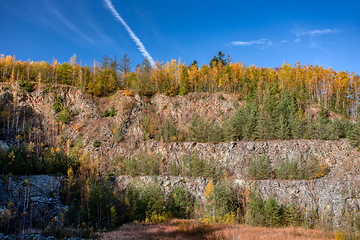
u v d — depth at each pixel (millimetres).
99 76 119000
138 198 57844
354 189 57781
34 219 47719
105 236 33500
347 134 77062
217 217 52375
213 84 114000
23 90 97750
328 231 39688
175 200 60875
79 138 89312
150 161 78625
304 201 63000
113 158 84062
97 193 53719
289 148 77188
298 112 90812
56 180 64312
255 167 72188
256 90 103500
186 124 97062
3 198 49844
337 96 104625
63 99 102250
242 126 87500
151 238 31812
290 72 119812
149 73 132750
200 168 75688
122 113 99688
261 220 52844
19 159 63688
